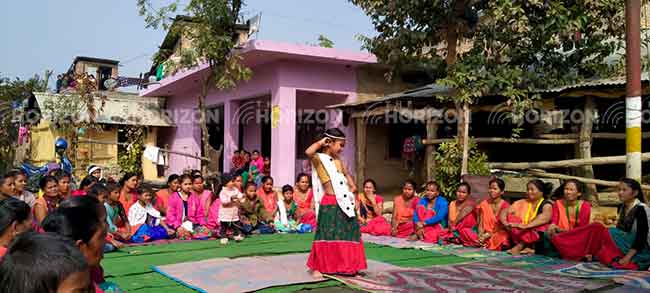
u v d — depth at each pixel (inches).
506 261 264.2
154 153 668.1
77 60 949.2
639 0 281.9
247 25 574.9
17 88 977.5
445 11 407.2
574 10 361.1
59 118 639.8
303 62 526.9
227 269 235.0
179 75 614.5
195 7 465.4
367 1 420.5
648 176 395.9
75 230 101.7
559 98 422.0
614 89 360.8
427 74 583.5
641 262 241.0
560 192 324.5
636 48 280.1
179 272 227.9
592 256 262.2
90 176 305.3
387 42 440.8
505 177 406.0
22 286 52.5
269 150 635.5
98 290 108.6
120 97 766.5
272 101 528.4
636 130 280.7
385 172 596.4
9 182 264.4
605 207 386.6
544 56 410.9
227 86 490.9
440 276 226.1
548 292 199.9
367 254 285.4
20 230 139.9
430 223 333.7
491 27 396.2
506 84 373.7
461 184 325.4
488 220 306.2
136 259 260.5
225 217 320.5
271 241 327.3
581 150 381.1
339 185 225.1
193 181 349.1
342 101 557.3
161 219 336.8
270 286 205.6
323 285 210.8
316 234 227.9
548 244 280.2
